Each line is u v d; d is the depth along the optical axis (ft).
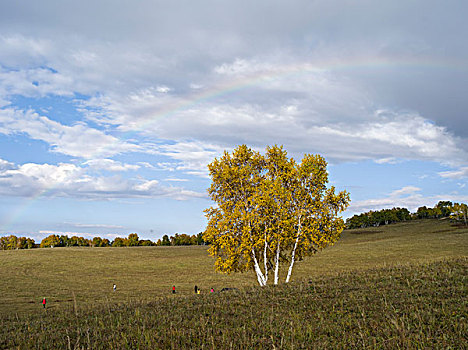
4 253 351.67
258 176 124.77
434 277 69.92
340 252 312.29
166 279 216.13
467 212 509.35
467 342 35.17
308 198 116.98
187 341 41.47
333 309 53.83
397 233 481.05
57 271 255.91
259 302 65.26
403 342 35.91
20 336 51.08
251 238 111.75
